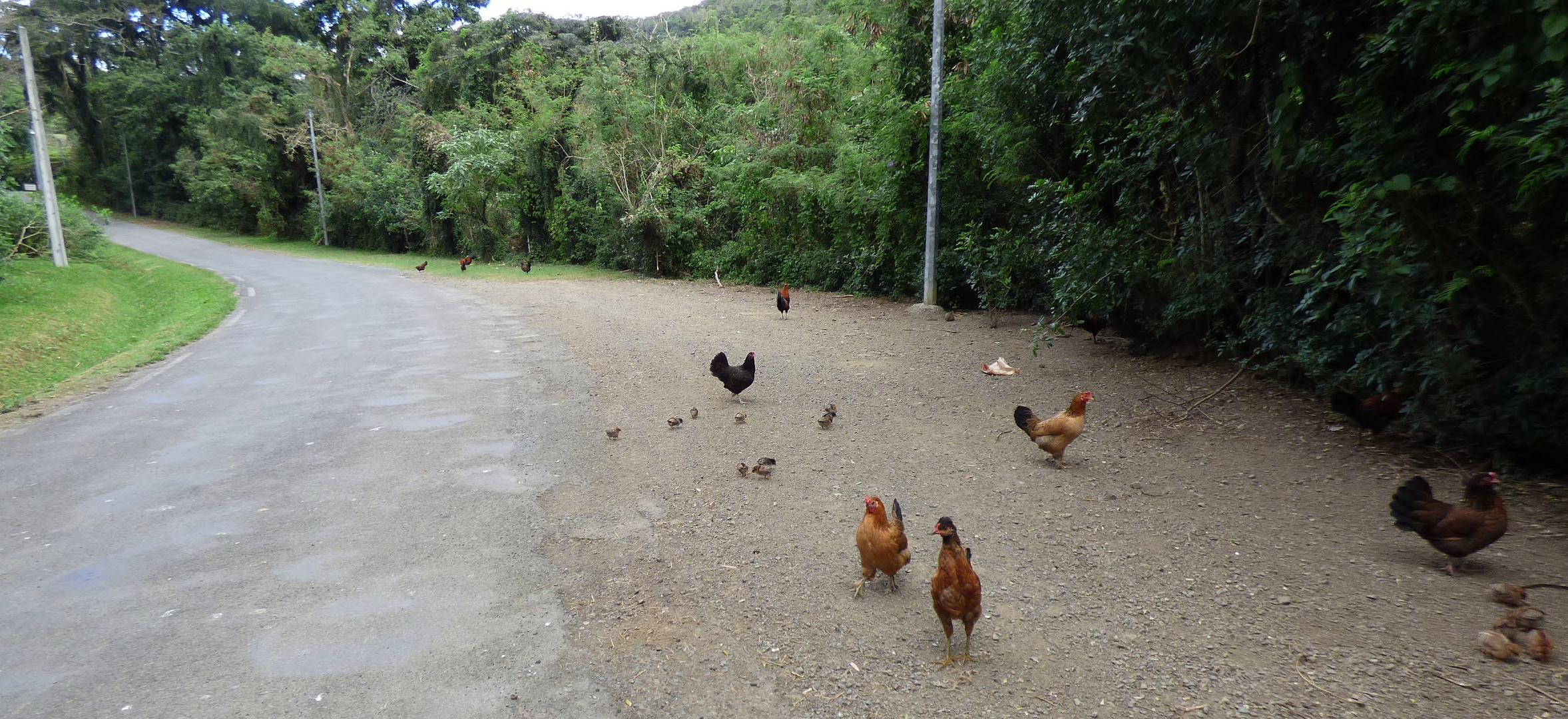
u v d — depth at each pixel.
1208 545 5.01
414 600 4.58
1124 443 7.18
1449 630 3.89
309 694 3.68
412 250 43.12
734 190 24.44
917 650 3.93
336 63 51.56
